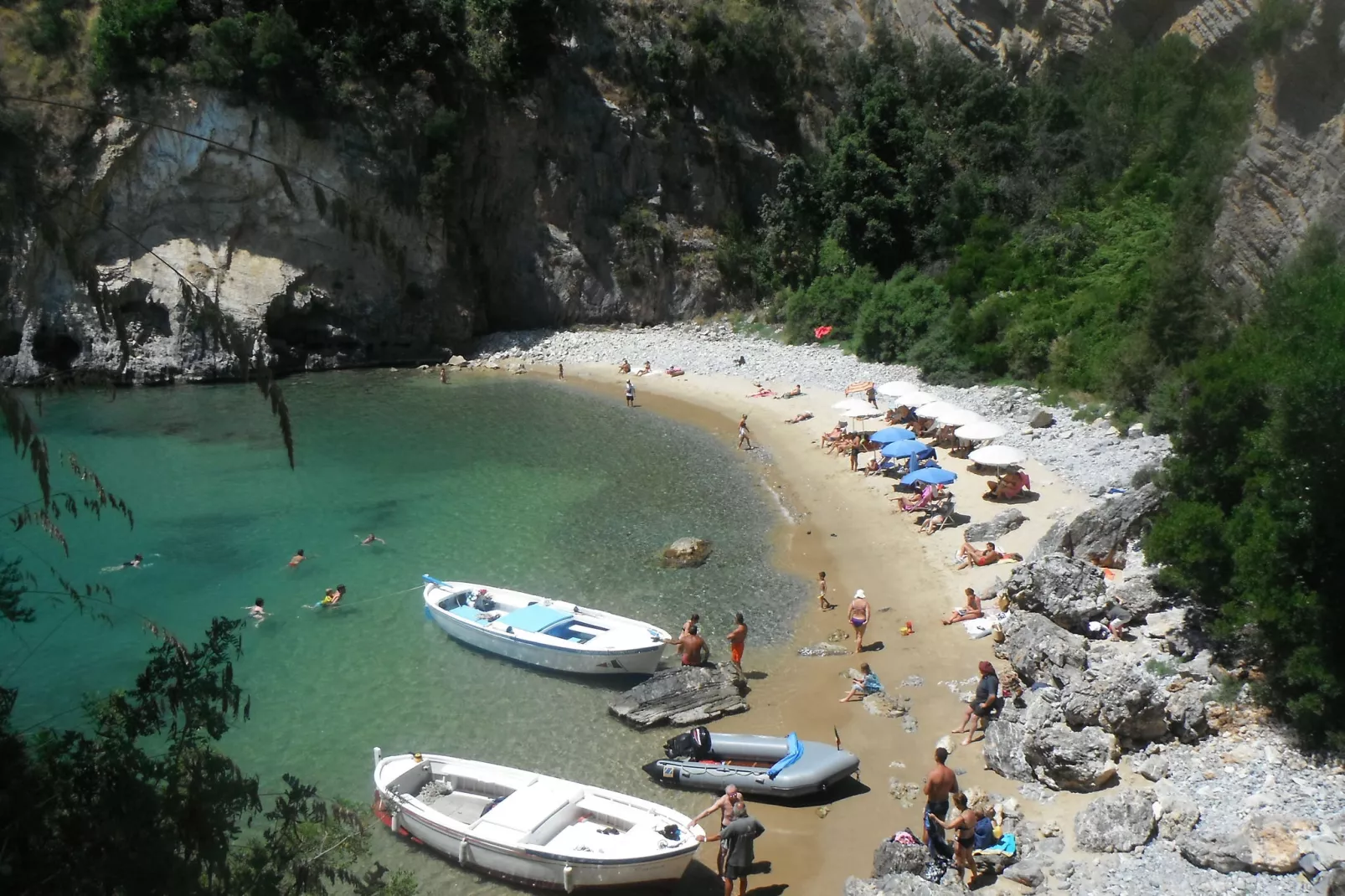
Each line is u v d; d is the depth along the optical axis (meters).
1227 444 22.70
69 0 55.66
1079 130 63.28
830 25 76.12
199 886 9.16
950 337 51.72
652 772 20.72
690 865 18.36
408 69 60.88
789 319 62.19
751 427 46.75
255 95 57.00
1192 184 51.69
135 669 24.47
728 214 69.31
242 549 32.66
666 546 32.88
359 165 59.47
